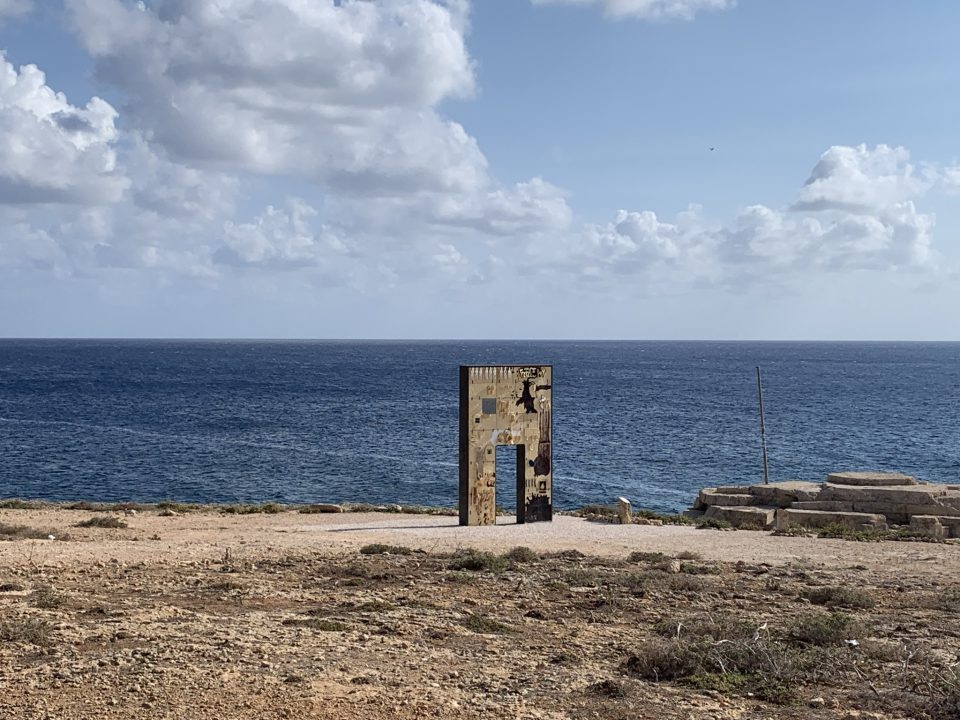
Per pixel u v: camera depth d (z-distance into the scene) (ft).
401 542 91.91
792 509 117.08
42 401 384.06
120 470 198.80
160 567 71.31
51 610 53.72
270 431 277.64
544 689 40.83
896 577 74.02
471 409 109.91
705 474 202.69
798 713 38.27
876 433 283.79
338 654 45.16
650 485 188.03
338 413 339.77
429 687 40.40
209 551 81.15
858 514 112.98
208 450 232.73
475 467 110.52
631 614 57.41
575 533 102.94
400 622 52.85
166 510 124.98
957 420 326.24
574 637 51.01
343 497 173.17
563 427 295.69
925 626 55.16
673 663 44.16
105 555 76.43
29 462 207.62
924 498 114.01
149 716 35.83
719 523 112.47
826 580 71.82
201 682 39.96
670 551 88.43
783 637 50.11
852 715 38.09
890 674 43.80
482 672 43.14
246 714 36.27
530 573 71.97
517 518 113.50
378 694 39.11
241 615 54.03
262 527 107.34
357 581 66.64
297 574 69.56
